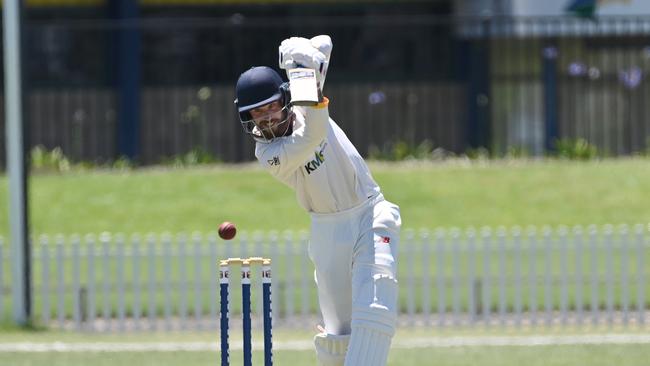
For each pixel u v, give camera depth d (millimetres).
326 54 25344
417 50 94250
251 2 93438
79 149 90875
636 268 55500
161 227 66188
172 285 52812
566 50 91625
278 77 25422
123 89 89375
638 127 91938
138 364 41281
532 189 72062
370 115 94000
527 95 92062
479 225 66250
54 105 91000
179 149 91500
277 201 70438
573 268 59219
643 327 50281
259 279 52469
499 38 91562
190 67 93438
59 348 45250
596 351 43375
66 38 91250
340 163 26094
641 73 91688
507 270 58438
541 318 52188
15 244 50875
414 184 73062
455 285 51625
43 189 72750
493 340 46531
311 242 26969
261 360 41750
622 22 89000
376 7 94125
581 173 75125
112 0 90875
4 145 88750
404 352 43656
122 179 75250
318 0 93938
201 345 45875
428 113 94125
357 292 25672
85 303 52875
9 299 55938
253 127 25672
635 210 68188
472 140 92875
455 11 92938
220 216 67875
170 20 88500
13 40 50531
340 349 26828
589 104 91812
